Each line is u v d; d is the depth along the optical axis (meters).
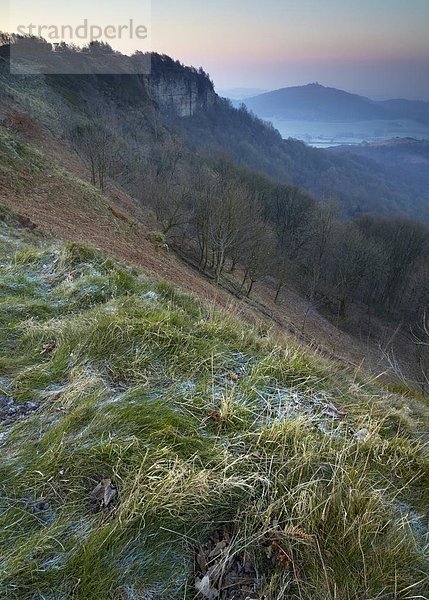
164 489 1.75
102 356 2.86
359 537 1.67
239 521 1.75
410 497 2.14
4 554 1.48
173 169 41.53
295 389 2.89
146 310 3.68
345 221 45.12
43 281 4.66
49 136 31.78
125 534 1.59
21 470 1.84
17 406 2.37
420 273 33.53
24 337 3.09
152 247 20.12
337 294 35.41
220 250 23.84
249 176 44.91
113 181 31.75
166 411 2.29
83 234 14.49
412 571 1.68
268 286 31.12
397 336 32.97
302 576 1.62
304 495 1.83
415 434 2.83
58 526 1.60
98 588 1.41
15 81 42.56
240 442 2.19
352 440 2.35
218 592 1.54
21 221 11.77
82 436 2.04
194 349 3.09
